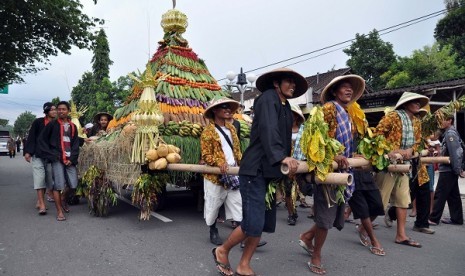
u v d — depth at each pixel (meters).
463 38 25.84
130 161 5.21
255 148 3.23
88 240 4.72
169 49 7.03
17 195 8.38
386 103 14.23
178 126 5.68
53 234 5.00
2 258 4.00
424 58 23.95
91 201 6.07
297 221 6.07
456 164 5.75
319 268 3.66
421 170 5.20
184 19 7.37
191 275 3.55
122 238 4.82
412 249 4.55
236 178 4.33
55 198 5.84
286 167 2.91
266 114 3.05
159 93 6.27
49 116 6.40
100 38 15.02
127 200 7.71
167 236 4.93
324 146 3.07
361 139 3.96
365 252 4.40
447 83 13.45
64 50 14.77
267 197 3.26
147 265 3.82
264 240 4.87
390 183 4.62
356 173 4.17
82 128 9.41
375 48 27.00
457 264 3.99
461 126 14.41
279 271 3.71
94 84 25.89
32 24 13.29
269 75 3.35
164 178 5.39
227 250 3.43
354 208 4.31
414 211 6.62
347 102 3.84
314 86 23.95
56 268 3.72
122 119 7.01
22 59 15.17
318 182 3.19
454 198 6.06
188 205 7.14
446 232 5.50
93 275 3.55
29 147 6.21
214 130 4.40
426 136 5.45
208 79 7.22
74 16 13.55
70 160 6.01
